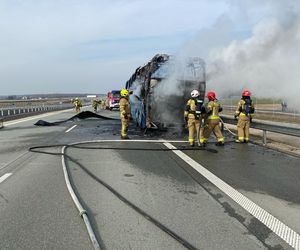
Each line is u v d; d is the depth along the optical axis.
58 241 4.47
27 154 11.27
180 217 5.32
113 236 4.62
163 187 7.07
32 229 4.87
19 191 6.79
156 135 16.27
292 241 4.47
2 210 5.67
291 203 6.04
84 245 4.35
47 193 6.62
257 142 13.48
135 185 7.22
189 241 4.46
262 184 7.32
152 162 9.74
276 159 10.16
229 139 14.65
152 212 5.54
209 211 5.60
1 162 9.96
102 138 15.38
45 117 32.25
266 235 4.66
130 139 14.88
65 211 5.60
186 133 16.62
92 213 5.50
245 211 5.61
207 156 10.68
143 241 4.46
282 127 11.53
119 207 5.79
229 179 7.75
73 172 8.50
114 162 9.75
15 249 4.25
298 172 8.45
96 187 7.05
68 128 20.41
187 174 8.24
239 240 4.49
